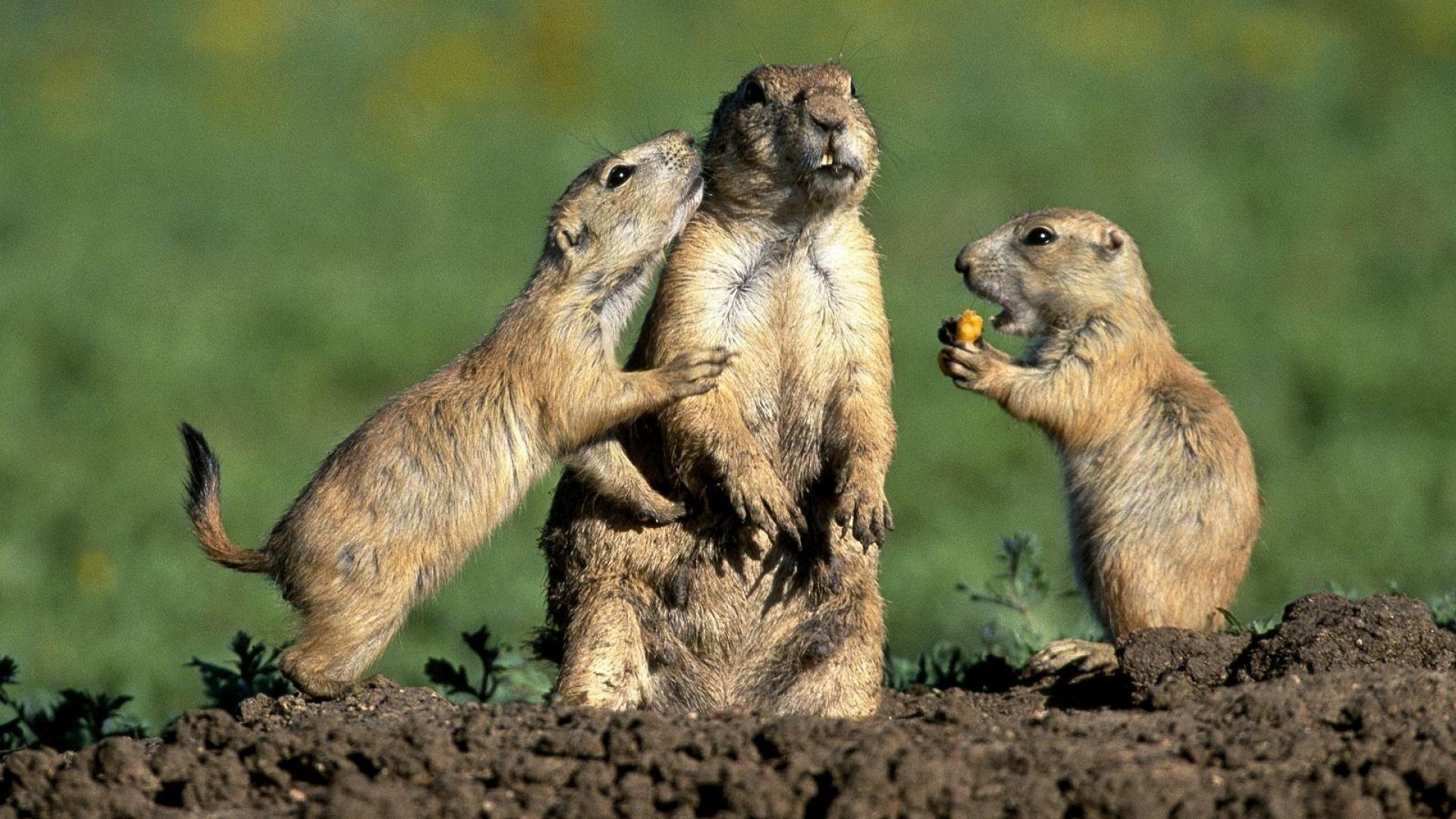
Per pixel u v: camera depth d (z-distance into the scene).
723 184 9.48
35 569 15.48
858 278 9.46
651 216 9.26
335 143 30.55
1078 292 10.57
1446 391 20.28
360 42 34.78
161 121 30.66
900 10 35.41
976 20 35.19
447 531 8.89
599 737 7.08
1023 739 7.02
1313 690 7.19
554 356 9.00
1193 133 30.86
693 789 6.79
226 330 22.34
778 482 9.08
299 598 8.76
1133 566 10.05
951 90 31.34
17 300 22.77
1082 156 28.92
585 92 32.00
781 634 9.27
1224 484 9.96
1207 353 21.38
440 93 32.50
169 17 36.06
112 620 14.41
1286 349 21.62
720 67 33.09
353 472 8.78
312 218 27.17
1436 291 24.02
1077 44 34.62
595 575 9.16
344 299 23.22
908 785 6.49
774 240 9.45
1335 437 18.95
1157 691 7.64
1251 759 6.72
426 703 8.36
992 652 10.87
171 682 13.12
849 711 9.05
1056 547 16.17
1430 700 6.98
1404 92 32.47
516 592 15.03
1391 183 28.16
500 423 8.98
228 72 33.53
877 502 9.00
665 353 9.27
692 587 9.15
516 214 27.91
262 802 7.21
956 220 26.38
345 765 7.17
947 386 20.73
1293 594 14.36
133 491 17.47
